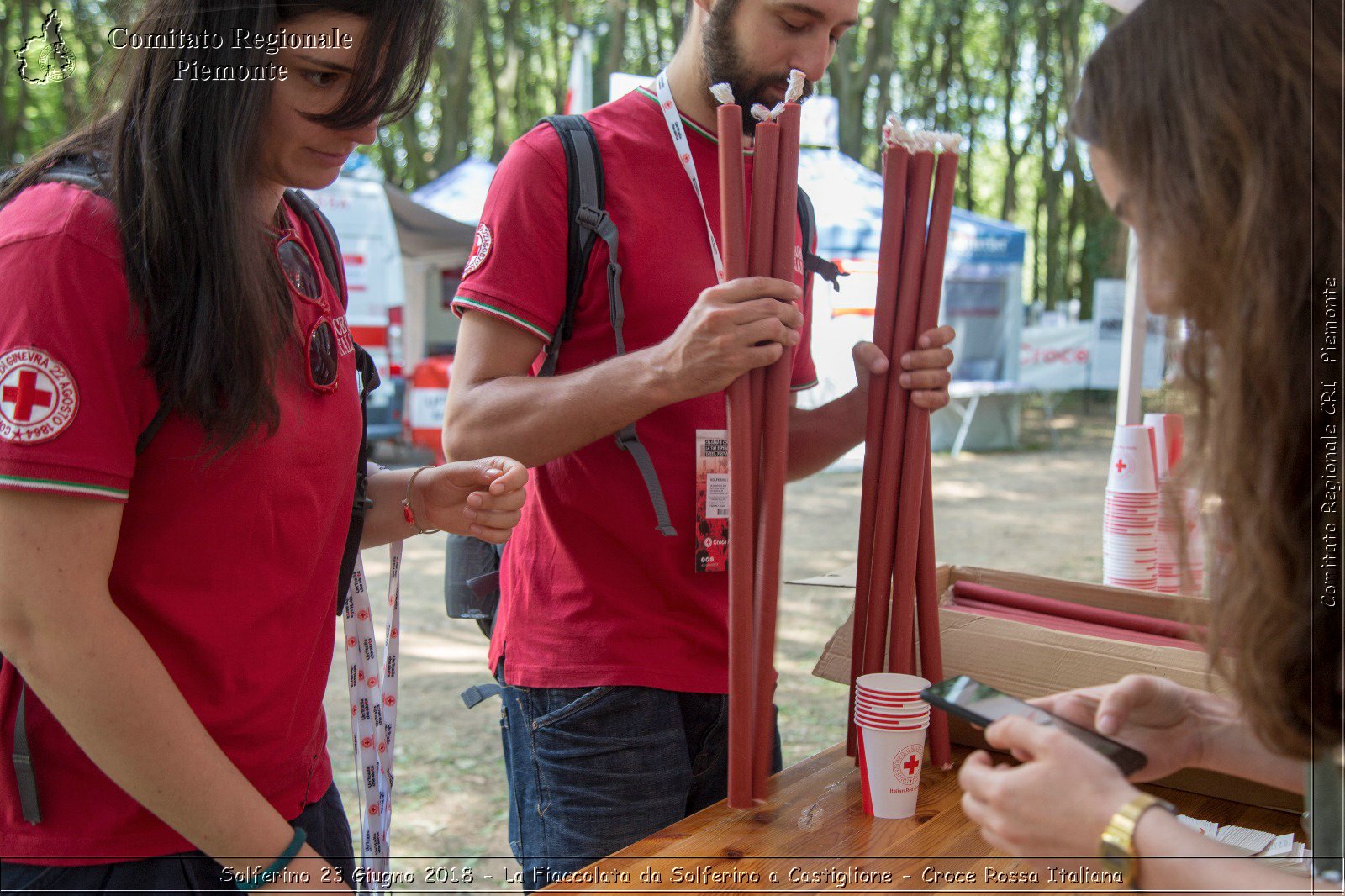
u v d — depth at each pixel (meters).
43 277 0.84
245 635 1.02
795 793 1.17
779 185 1.10
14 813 0.96
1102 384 11.55
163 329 0.88
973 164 19.59
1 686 0.94
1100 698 0.95
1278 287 0.71
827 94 15.74
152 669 0.89
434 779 3.21
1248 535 0.75
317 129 0.95
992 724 0.82
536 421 1.27
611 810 1.36
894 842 1.05
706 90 1.40
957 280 10.32
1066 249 19.06
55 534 0.84
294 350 1.04
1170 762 0.94
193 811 0.90
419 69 1.00
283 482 1.02
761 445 1.11
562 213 1.35
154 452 0.93
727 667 1.42
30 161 0.93
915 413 1.15
